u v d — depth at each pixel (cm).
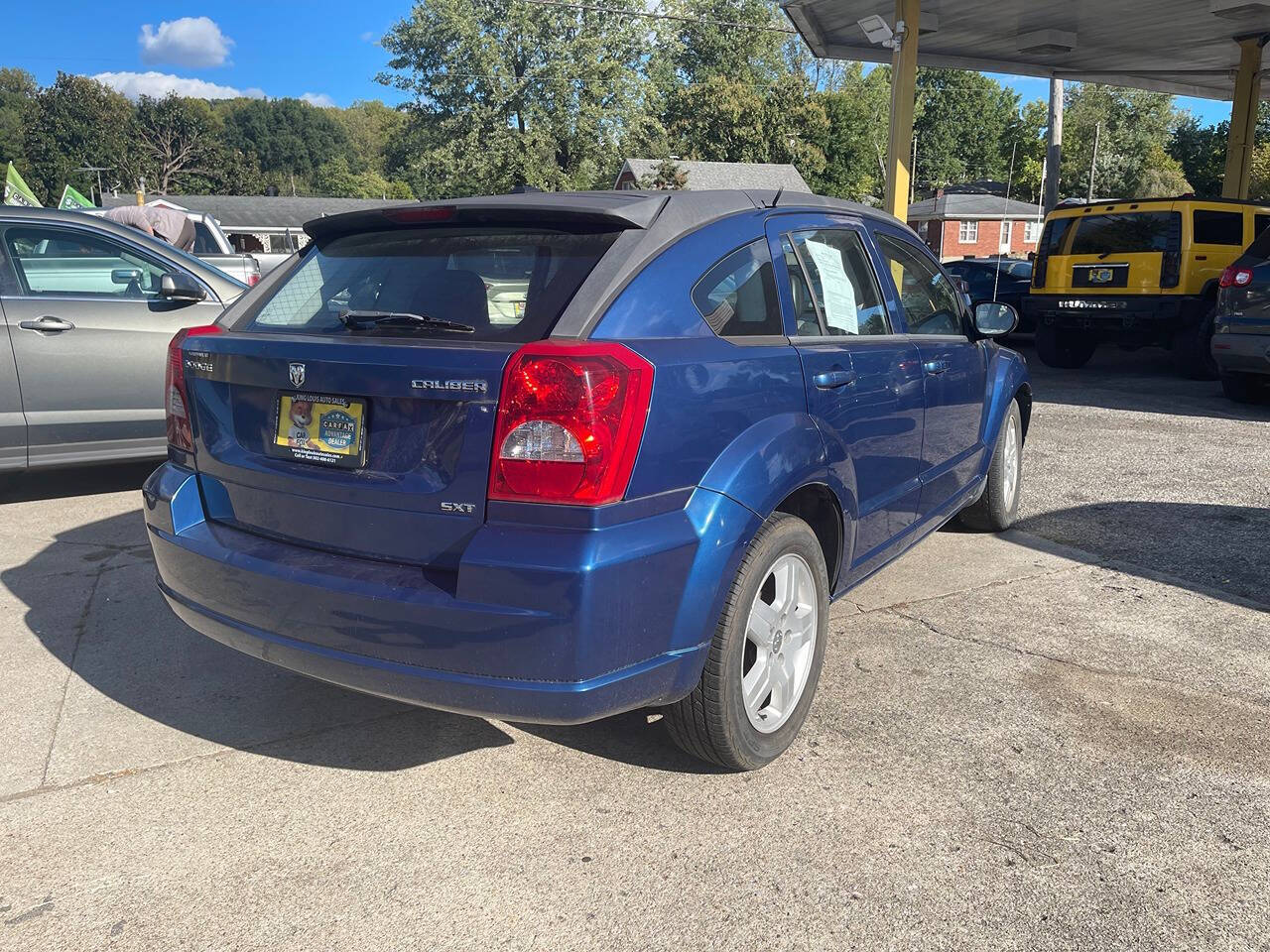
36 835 261
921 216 4981
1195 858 249
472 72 4825
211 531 288
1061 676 354
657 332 254
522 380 228
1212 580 455
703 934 223
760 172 5428
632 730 319
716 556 250
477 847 256
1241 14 1409
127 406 580
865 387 329
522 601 225
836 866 246
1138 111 6012
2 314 541
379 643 240
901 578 461
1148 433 805
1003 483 516
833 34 1603
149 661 369
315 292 302
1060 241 1201
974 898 234
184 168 10600
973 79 6669
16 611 417
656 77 5438
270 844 257
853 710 329
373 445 252
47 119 9488
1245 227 1127
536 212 270
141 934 223
